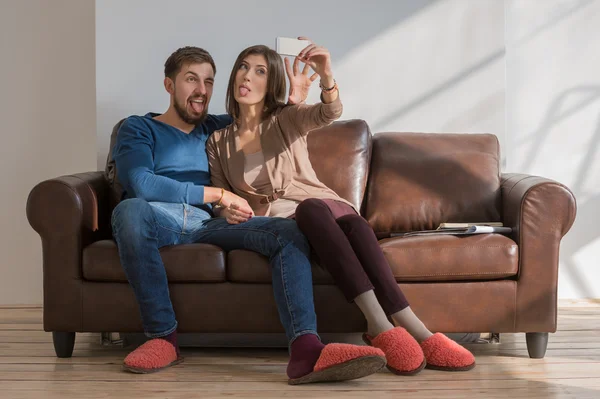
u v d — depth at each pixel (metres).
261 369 2.50
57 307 2.64
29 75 4.02
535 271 2.65
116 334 2.87
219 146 2.90
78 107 4.02
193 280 2.60
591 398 2.14
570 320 3.41
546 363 2.59
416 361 2.36
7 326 3.36
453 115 3.63
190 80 2.89
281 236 2.48
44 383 2.33
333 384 2.29
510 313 2.64
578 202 3.93
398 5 3.62
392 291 2.47
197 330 2.62
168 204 2.70
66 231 2.63
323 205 2.50
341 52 3.62
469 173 3.08
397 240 2.68
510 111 3.92
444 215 3.04
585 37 3.92
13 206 4.04
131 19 3.52
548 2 3.90
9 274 4.04
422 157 3.15
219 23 3.57
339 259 2.41
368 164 3.21
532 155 3.92
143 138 2.83
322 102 2.72
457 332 2.66
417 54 3.63
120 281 2.63
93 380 2.37
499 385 2.28
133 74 3.52
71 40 4.01
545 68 3.91
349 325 2.62
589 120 3.92
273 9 3.59
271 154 2.81
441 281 2.65
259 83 2.80
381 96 3.63
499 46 3.62
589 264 3.95
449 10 3.62
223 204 2.69
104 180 2.99
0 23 4.01
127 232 2.49
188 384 2.30
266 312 2.61
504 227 2.78
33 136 4.03
